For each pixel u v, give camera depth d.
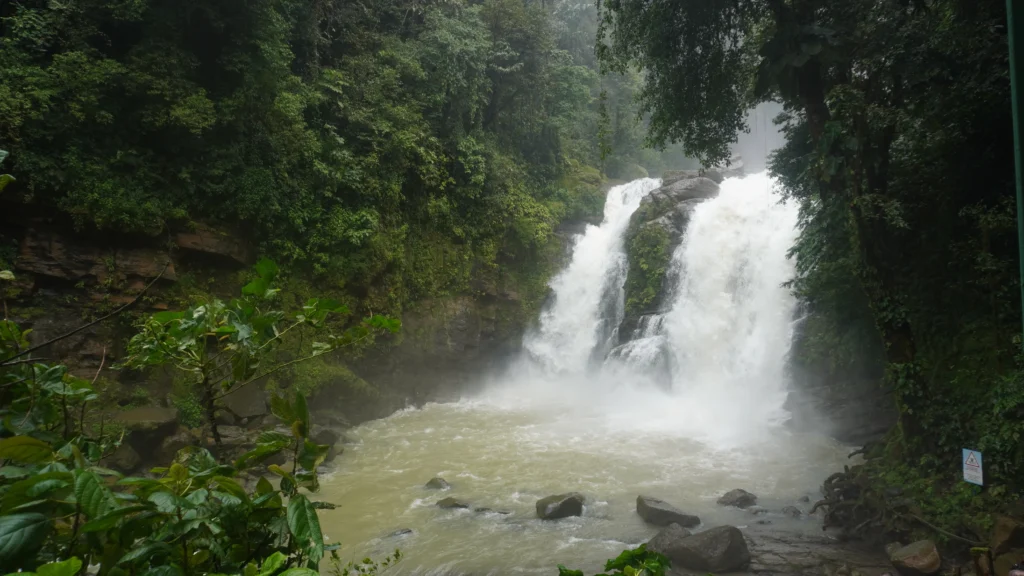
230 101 16.92
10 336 2.76
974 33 10.11
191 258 17.00
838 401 16.28
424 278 23.00
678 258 24.39
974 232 11.52
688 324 22.70
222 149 17.20
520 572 9.39
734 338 21.53
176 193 16.42
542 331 26.12
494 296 25.27
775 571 9.19
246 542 2.43
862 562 9.30
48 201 14.43
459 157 24.23
